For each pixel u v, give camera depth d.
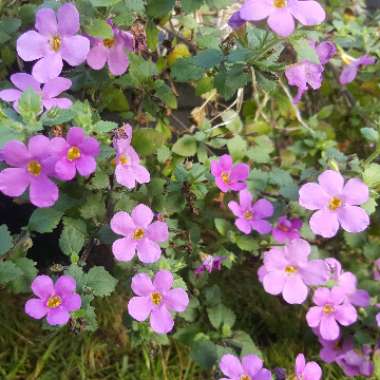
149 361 0.19
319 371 0.17
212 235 0.21
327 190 0.16
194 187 0.18
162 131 0.20
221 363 0.16
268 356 0.21
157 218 0.17
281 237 0.19
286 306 0.22
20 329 0.20
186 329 0.19
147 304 0.15
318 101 0.24
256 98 0.22
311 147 0.22
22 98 0.13
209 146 0.22
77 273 0.15
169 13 0.19
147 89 0.18
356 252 0.22
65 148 0.13
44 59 0.14
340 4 0.24
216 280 0.22
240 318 0.22
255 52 0.16
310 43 0.17
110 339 0.20
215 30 0.20
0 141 0.13
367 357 0.19
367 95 0.23
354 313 0.18
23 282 0.15
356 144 0.24
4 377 0.19
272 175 0.19
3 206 0.21
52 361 0.19
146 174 0.16
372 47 0.22
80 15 0.15
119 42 0.17
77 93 0.20
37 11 0.15
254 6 0.14
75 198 0.16
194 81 0.21
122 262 0.17
